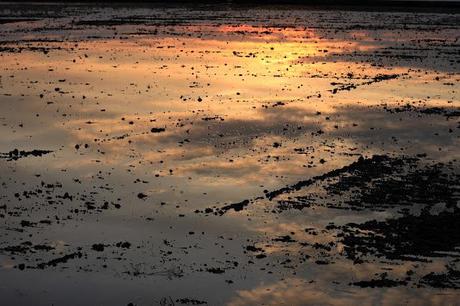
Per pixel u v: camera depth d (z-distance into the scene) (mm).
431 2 179750
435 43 96938
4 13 156000
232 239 29375
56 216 31656
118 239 29172
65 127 48500
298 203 33812
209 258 27312
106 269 26125
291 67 76312
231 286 24859
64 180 37031
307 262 27031
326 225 30969
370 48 92750
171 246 28469
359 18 140250
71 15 148500
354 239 29344
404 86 64312
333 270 26312
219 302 23625
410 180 37250
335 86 64688
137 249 28094
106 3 187625
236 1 189375
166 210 32750
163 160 40812
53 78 68438
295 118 51312
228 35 110125
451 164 40094
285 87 64000
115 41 101375
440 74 71062
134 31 115562
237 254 27766
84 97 58875
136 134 46625
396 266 26703
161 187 36062
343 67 76375
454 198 34500
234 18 140875
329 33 112938
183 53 87875
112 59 82125
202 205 33500
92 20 136250
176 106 55375
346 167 39500
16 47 94250
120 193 35094
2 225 30359
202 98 58594
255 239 29375
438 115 52188
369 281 25344
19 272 25750
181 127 48531
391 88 63375
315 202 33938
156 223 31109
